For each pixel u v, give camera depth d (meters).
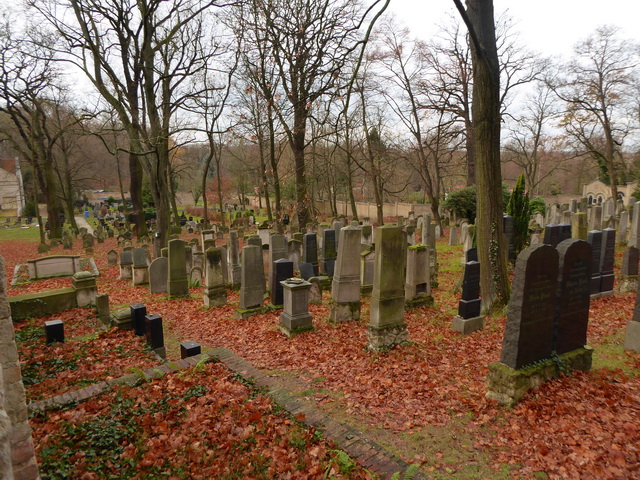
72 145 39.69
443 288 14.05
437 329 9.81
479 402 5.96
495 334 9.10
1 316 3.49
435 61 29.30
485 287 10.36
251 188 54.81
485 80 9.60
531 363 5.98
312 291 12.48
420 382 6.85
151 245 28.72
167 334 10.84
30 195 64.19
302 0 17.77
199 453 4.58
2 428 1.74
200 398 5.80
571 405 5.57
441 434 5.28
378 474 4.32
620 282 11.96
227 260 16.22
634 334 7.55
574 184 58.44
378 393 6.57
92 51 16.80
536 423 5.28
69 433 4.82
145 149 20.64
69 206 40.00
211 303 13.05
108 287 17.34
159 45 18.50
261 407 5.60
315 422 5.29
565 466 4.44
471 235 16.66
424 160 28.84
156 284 15.59
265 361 8.41
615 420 5.19
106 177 73.75
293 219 30.83
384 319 8.36
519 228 14.92
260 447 4.71
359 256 10.62
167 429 5.02
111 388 6.11
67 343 8.52
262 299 11.96
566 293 6.25
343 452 4.44
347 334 9.64
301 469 4.34
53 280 17.86
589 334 8.62
